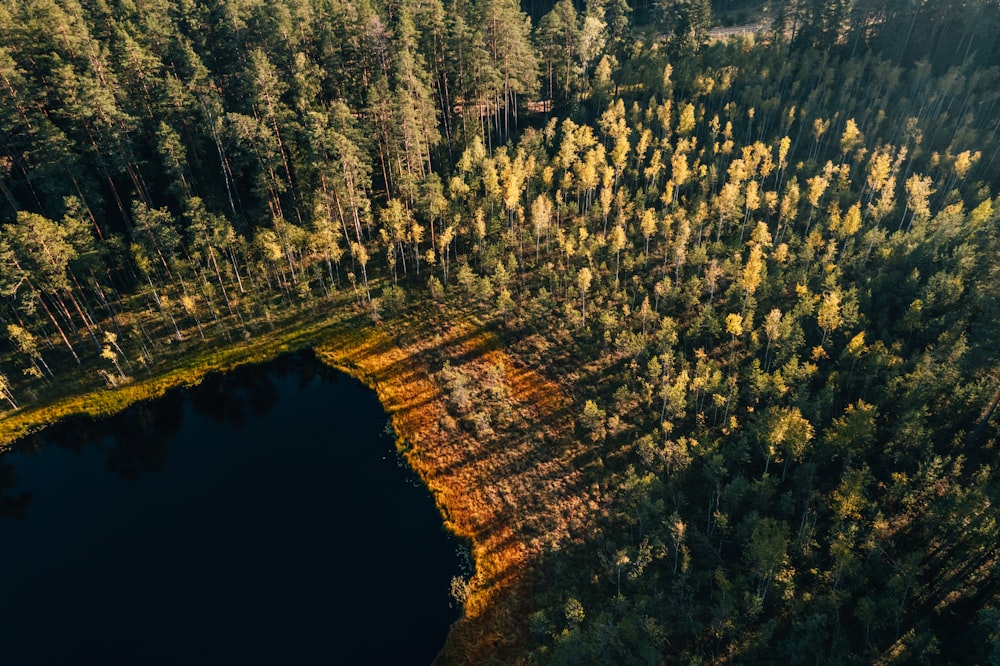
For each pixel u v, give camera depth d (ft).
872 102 309.22
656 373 198.18
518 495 181.37
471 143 304.50
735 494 157.48
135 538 179.52
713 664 132.57
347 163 254.68
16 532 183.11
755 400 186.50
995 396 159.12
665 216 256.52
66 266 227.40
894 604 127.54
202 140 283.38
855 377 182.39
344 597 159.12
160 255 254.88
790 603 137.28
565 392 211.00
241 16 308.60
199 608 157.89
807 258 224.33
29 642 150.71
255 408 223.10
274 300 260.83
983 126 292.20
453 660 142.82
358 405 221.87
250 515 184.96
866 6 354.13
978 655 120.06
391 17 345.51
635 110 308.19
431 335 242.58
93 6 302.45
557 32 343.67
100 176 267.18
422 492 188.03
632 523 166.09
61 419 219.20
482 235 259.19
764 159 279.08
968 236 209.67
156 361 237.66
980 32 322.96
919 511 149.79
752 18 460.14
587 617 146.30
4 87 240.94
